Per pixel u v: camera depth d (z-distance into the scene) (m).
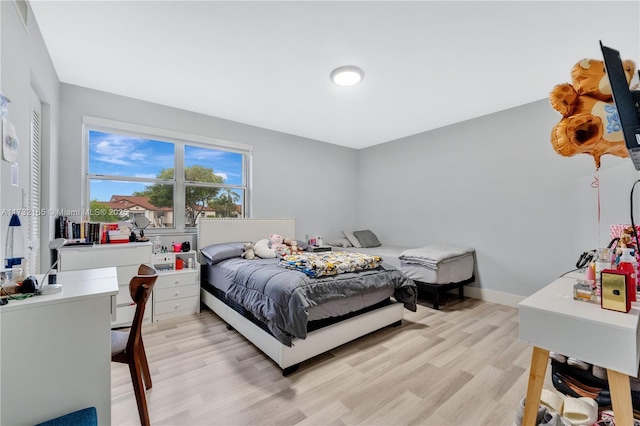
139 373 1.44
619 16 1.85
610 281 1.01
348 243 4.72
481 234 3.72
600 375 1.42
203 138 3.66
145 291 1.45
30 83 1.86
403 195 4.72
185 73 2.64
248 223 3.92
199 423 1.49
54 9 1.81
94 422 1.09
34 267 2.03
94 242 2.75
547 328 1.03
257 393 1.75
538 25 1.95
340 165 5.24
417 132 4.44
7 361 1.04
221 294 2.95
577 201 2.98
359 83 2.81
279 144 4.41
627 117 0.90
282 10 1.82
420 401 1.68
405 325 2.85
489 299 3.63
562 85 1.20
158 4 1.77
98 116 2.97
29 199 1.83
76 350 1.16
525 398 1.19
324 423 1.50
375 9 1.80
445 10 1.81
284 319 1.95
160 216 3.44
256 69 2.56
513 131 3.43
